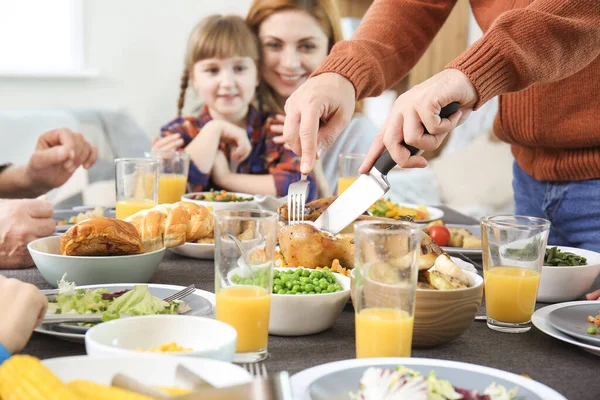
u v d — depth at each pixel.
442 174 4.54
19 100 3.84
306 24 3.58
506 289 1.18
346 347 1.09
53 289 1.29
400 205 2.34
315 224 1.43
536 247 1.19
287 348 1.08
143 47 4.24
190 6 4.34
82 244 1.36
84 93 4.08
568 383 0.95
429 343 1.08
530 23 1.31
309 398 0.79
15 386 0.73
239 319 0.99
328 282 1.21
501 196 4.48
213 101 3.52
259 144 3.48
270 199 2.13
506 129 1.88
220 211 1.02
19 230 1.52
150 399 0.72
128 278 1.37
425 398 0.77
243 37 3.47
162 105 4.36
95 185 3.55
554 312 1.17
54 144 2.23
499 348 1.10
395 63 1.87
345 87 1.63
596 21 1.37
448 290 1.06
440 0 1.95
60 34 4.12
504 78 1.30
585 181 1.84
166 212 1.60
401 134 1.30
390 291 0.96
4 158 3.32
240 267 1.00
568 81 1.73
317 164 3.36
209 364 0.81
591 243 1.84
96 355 0.86
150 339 0.95
